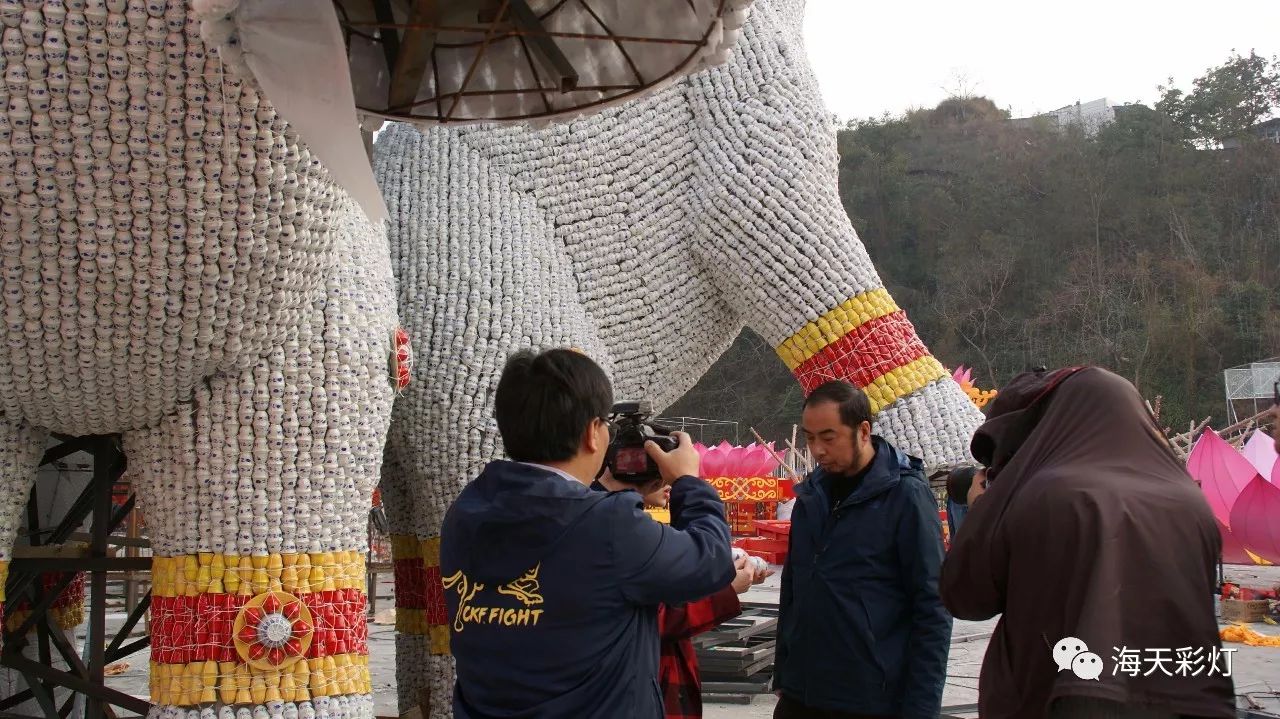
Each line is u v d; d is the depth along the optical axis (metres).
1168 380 40.91
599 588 2.01
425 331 3.89
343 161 2.20
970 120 57.56
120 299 2.68
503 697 2.02
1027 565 1.91
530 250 4.01
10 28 2.29
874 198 50.25
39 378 2.83
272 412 3.13
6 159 2.40
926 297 47.81
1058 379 2.19
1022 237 47.88
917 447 4.17
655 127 4.17
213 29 2.06
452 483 3.89
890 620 3.08
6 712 4.22
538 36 2.76
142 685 6.10
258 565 3.14
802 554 3.24
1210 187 47.44
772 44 4.21
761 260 4.16
